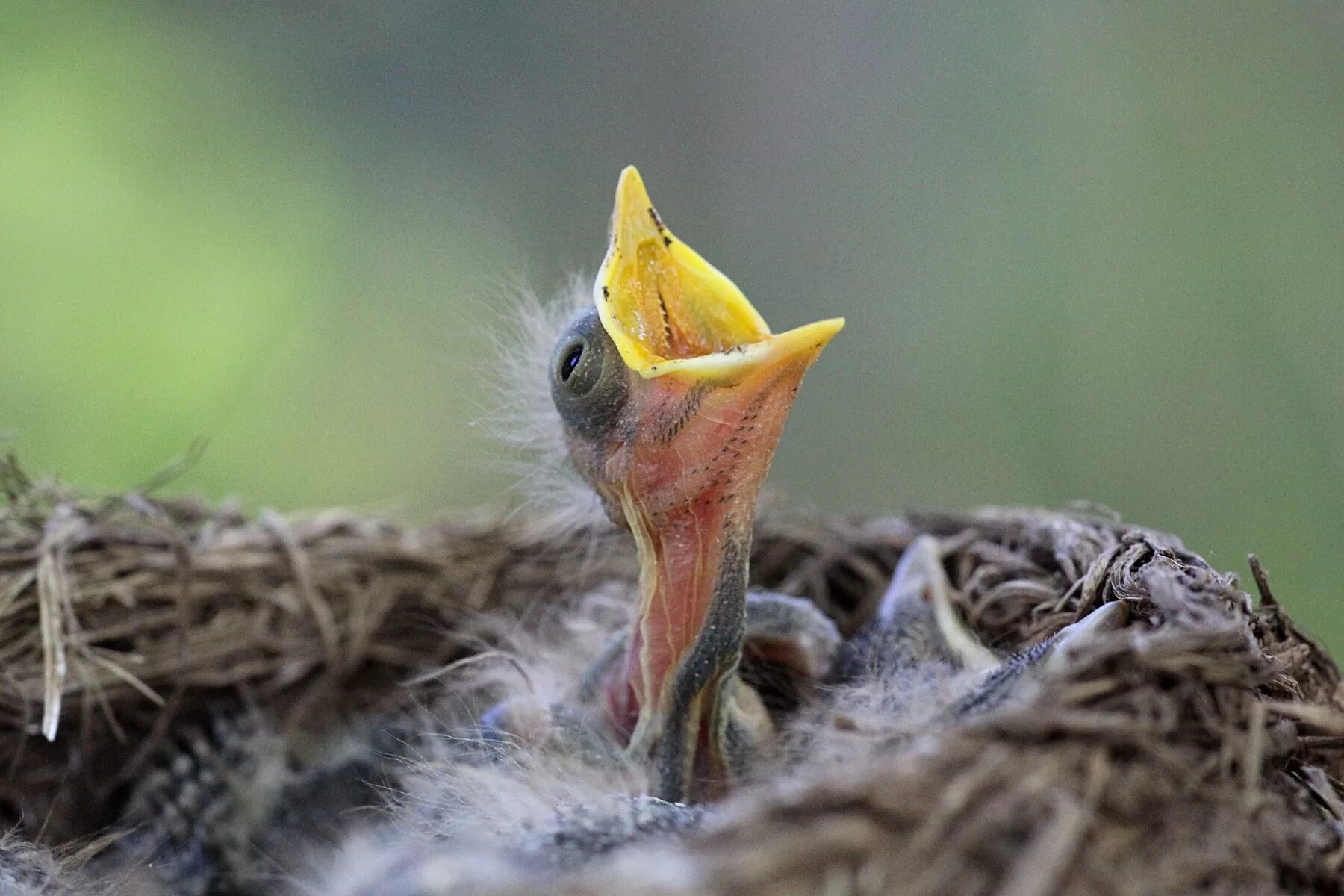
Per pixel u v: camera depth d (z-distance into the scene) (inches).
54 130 49.7
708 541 35.3
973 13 59.7
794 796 33.8
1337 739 34.6
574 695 36.0
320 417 53.4
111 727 36.4
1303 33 51.4
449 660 36.8
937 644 35.8
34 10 51.1
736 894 33.6
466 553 37.0
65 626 36.3
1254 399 49.8
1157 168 53.2
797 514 37.1
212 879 36.1
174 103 54.3
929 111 60.6
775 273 63.8
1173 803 34.0
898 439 58.1
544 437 36.1
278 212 56.4
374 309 58.9
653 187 66.9
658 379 35.2
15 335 46.1
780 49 64.9
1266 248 51.1
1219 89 52.7
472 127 65.4
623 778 35.4
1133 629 34.5
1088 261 53.9
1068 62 56.4
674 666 35.4
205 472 47.3
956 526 36.8
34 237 47.7
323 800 36.1
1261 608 35.2
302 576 36.7
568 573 37.0
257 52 59.1
